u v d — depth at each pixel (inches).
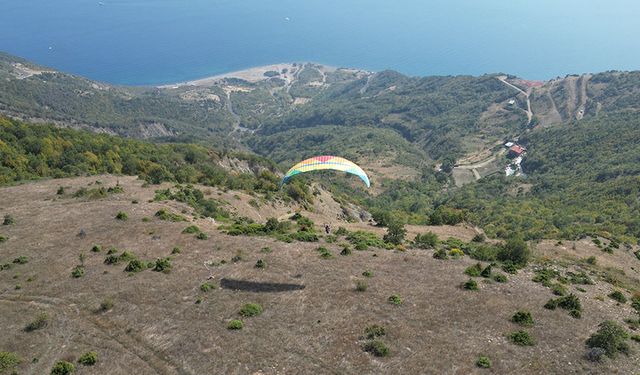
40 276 1576.0
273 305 1393.9
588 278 1872.5
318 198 4448.8
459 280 1596.9
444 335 1240.8
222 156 5787.4
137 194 2743.6
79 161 3659.0
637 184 5068.9
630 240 3198.8
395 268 1701.5
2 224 2095.2
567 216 4503.0
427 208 6250.0
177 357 1150.3
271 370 1098.1
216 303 1398.9
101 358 1147.9
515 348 1186.0
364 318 1321.4
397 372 1087.0
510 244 2005.4
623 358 1160.2
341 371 1095.6
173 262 1704.0
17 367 1112.2
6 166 3277.6
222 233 2092.8
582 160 7396.7
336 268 1673.2
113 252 1779.0
